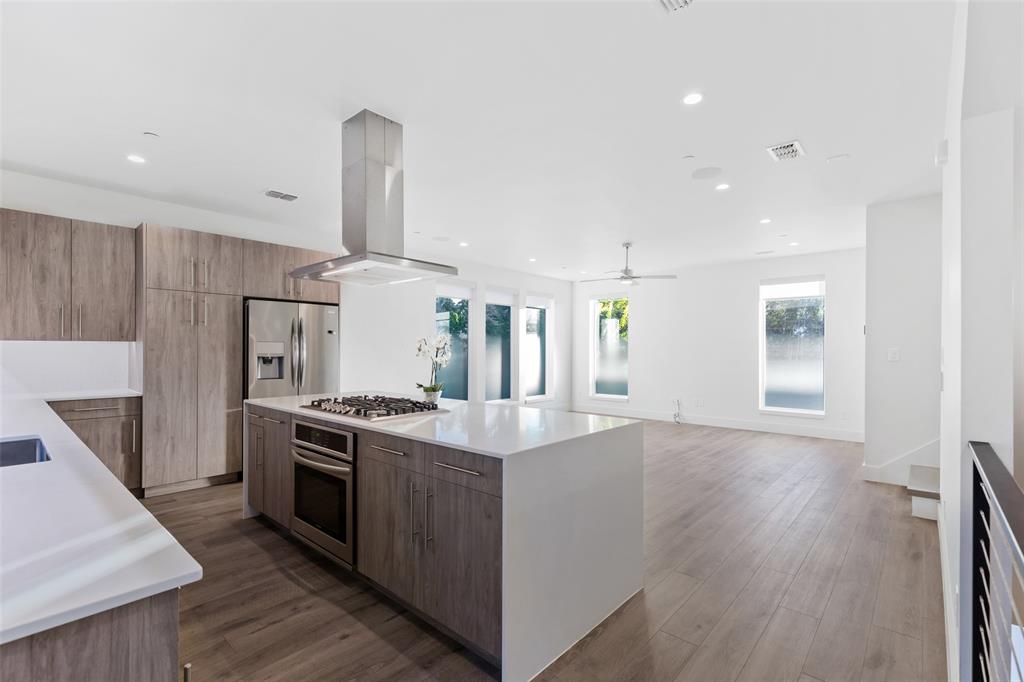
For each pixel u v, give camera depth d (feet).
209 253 14.26
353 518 8.37
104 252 12.95
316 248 18.21
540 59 7.43
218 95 8.52
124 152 10.95
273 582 8.57
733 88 8.21
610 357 30.91
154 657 2.66
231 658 6.48
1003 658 3.87
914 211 14.55
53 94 8.48
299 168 11.91
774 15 6.41
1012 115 5.43
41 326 11.93
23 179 12.29
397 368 21.13
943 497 9.85
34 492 4.03
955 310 6.55
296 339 15.78
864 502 13.05
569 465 6.93
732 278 24.93
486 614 6.17
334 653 6.60
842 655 6.61
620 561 7.91
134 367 13.80
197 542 10.30
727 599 8.08
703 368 25.94
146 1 6.18
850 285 21.33
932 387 14.37
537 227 17.58
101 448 12.50
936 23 6.50
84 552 2.92
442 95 8.50
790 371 23.49
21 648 2.31
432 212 15.74
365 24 6.65
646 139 10.21
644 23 6.59
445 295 24.02
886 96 8.42
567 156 11.11
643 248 21.29
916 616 7.55
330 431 8.93
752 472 16.12
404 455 7.39
